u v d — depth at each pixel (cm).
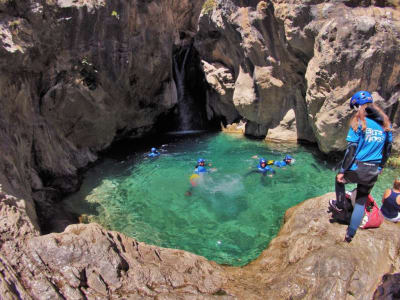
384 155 398
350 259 417
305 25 941
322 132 956
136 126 1412
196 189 873
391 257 430
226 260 573
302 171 962
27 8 727
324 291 393
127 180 951
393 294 380
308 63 974
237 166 1030
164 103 1477
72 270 382
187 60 1738
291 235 539
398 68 859
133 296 381
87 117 1069
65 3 865
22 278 362
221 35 1373
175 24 1739
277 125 1275
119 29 1089
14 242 404
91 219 726
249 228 679
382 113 386
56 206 745
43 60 828
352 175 399
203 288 420
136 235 665
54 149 909
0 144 600
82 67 987
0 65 634
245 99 1298
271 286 429
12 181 581
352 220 426
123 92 1216
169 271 432
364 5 867
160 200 820
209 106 1644
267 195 823
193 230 681
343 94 886
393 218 524
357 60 850
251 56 1184
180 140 1395
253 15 1118
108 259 404
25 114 766
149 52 1279
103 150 1213
